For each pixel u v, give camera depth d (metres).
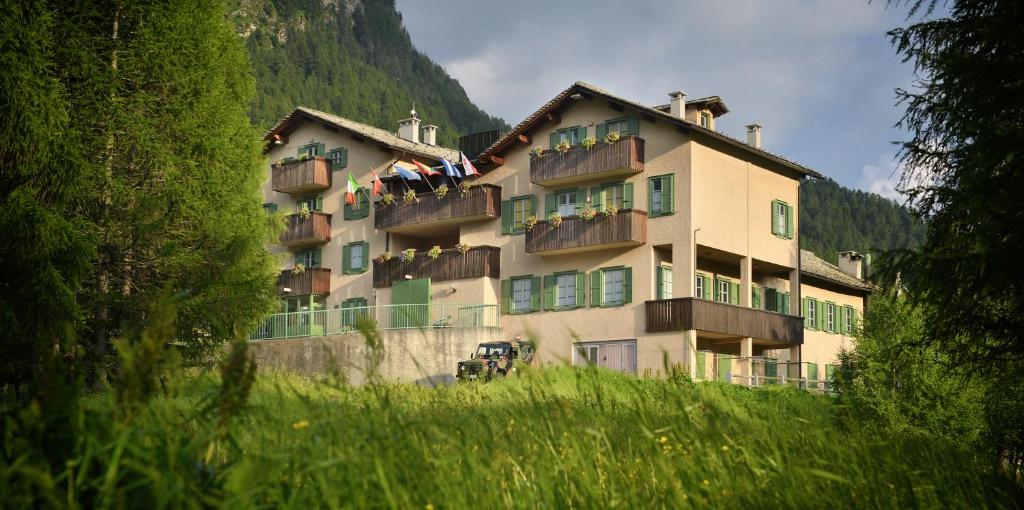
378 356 5.39
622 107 37.69
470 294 40.16
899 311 24.27
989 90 12.18
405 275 42.19
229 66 27.42
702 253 37.53
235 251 26.06
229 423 4.57
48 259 19.59
